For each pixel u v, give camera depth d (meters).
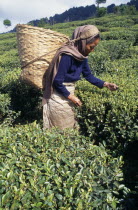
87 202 2.14
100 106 4.10
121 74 5.83
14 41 23.83
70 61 3.61
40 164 2.45
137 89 4.60
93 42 3.59
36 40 3.64
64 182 2.28
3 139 2.84
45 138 2.90
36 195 2.11
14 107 6.18
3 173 2.28
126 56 10.98
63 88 3.75
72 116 4.21
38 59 3.71
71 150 2.79
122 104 3.97
